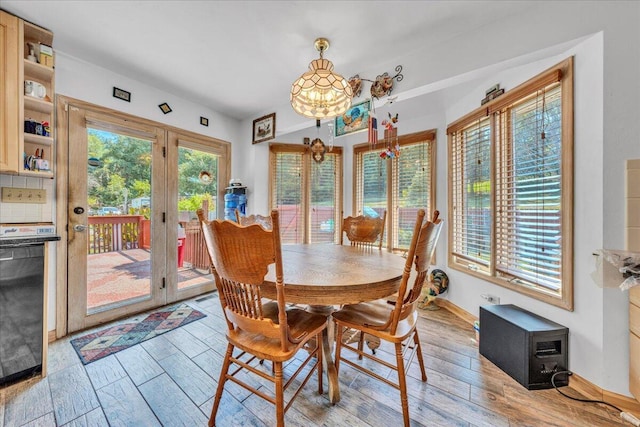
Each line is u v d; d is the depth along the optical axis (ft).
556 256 5.58
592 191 4.83
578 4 4.75
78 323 7.07
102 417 4.21
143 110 8.31
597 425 4.16
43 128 6.07
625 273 4.28
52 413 4.27
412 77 6.67
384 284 4.16
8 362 4.86
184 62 7.14
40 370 5.16
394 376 5.37
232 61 7.08
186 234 9.71
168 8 5.21
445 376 5.34
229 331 4.31
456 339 6.88
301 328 4.29
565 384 5.05
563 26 4.86
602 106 4.65
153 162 8.63
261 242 3.35
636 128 4.41
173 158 9.19
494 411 4.42
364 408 4.50
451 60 6.06
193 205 9.90
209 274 10.47
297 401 4.63
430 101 8.94
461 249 8.75
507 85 6.79
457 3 5.05
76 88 6.93
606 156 4.63
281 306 3.54
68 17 5.45
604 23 4.56
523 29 5.22
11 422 4.09
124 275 8.08
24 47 5.71
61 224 6.75
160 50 6.61
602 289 4.66
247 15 5.39
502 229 7.04
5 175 5.95
